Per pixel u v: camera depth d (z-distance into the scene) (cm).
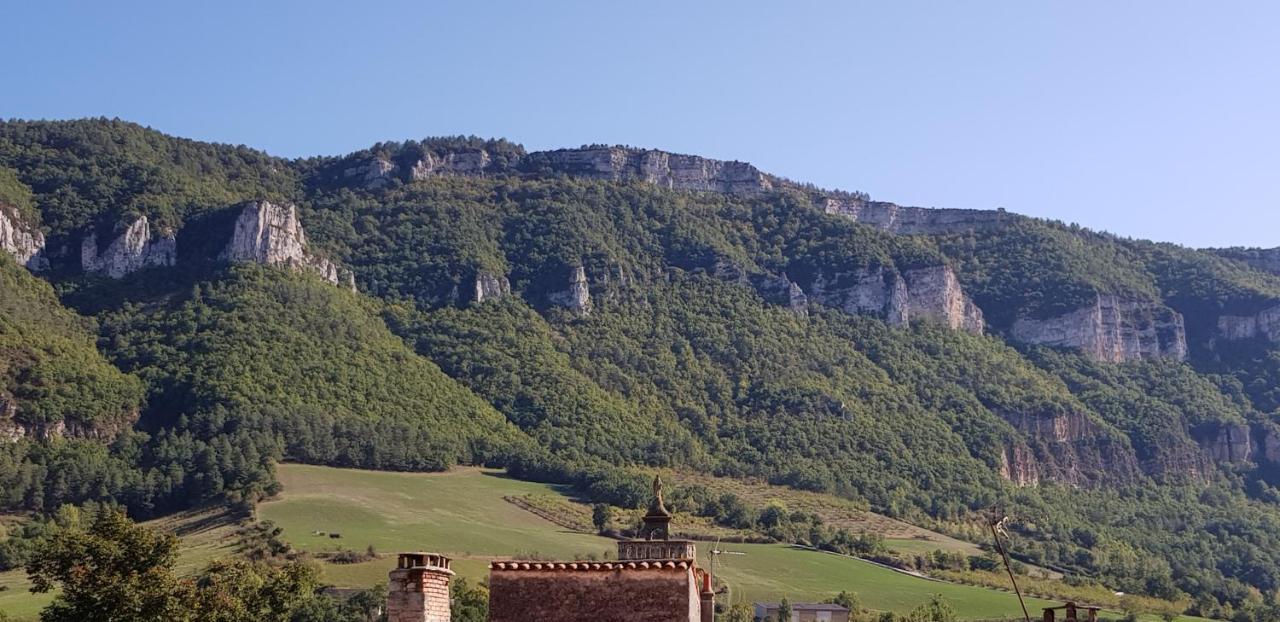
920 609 18512
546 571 3916
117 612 6234
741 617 15150
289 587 7881
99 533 6650
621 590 3884
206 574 9406
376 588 15062
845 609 17875
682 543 6888
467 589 11450
